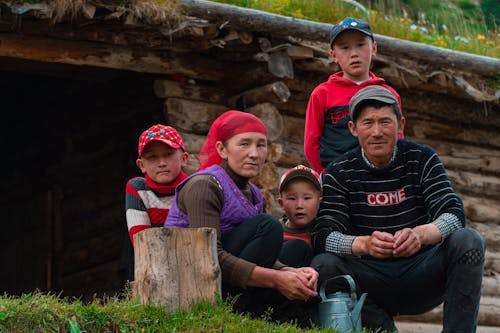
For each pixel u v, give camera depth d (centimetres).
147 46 795
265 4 855
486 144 1012
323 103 581
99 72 855
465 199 971
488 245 962
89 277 968
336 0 930
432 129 977
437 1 1466
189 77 836
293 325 452
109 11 728
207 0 781
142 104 908
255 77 822
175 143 519
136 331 400
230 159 481
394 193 488
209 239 435
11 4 695
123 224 938
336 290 475
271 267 463
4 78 1079
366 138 484
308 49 832
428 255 473
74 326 389
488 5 1756
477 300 459
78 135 1011
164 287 425
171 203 521
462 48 1037
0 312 382
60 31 754
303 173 506
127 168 930
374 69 885
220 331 407
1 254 1108
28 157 1087
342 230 489
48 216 1034
